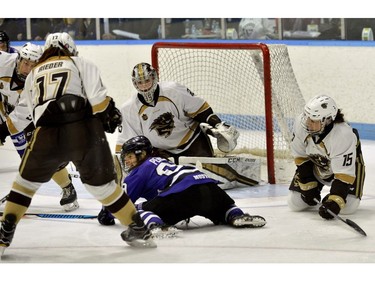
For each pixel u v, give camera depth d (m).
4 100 10.88
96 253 8.23
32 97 8.06
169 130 11.58
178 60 14.32
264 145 14.42
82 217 10.14
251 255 8.00
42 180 7.96
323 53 17.61
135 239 8.28
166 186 9.04
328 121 9.38
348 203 9.95
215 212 9.24
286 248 8.29
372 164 14.20
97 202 11.27
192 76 15.21
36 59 9.67
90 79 7.82
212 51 16.16
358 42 17.05
